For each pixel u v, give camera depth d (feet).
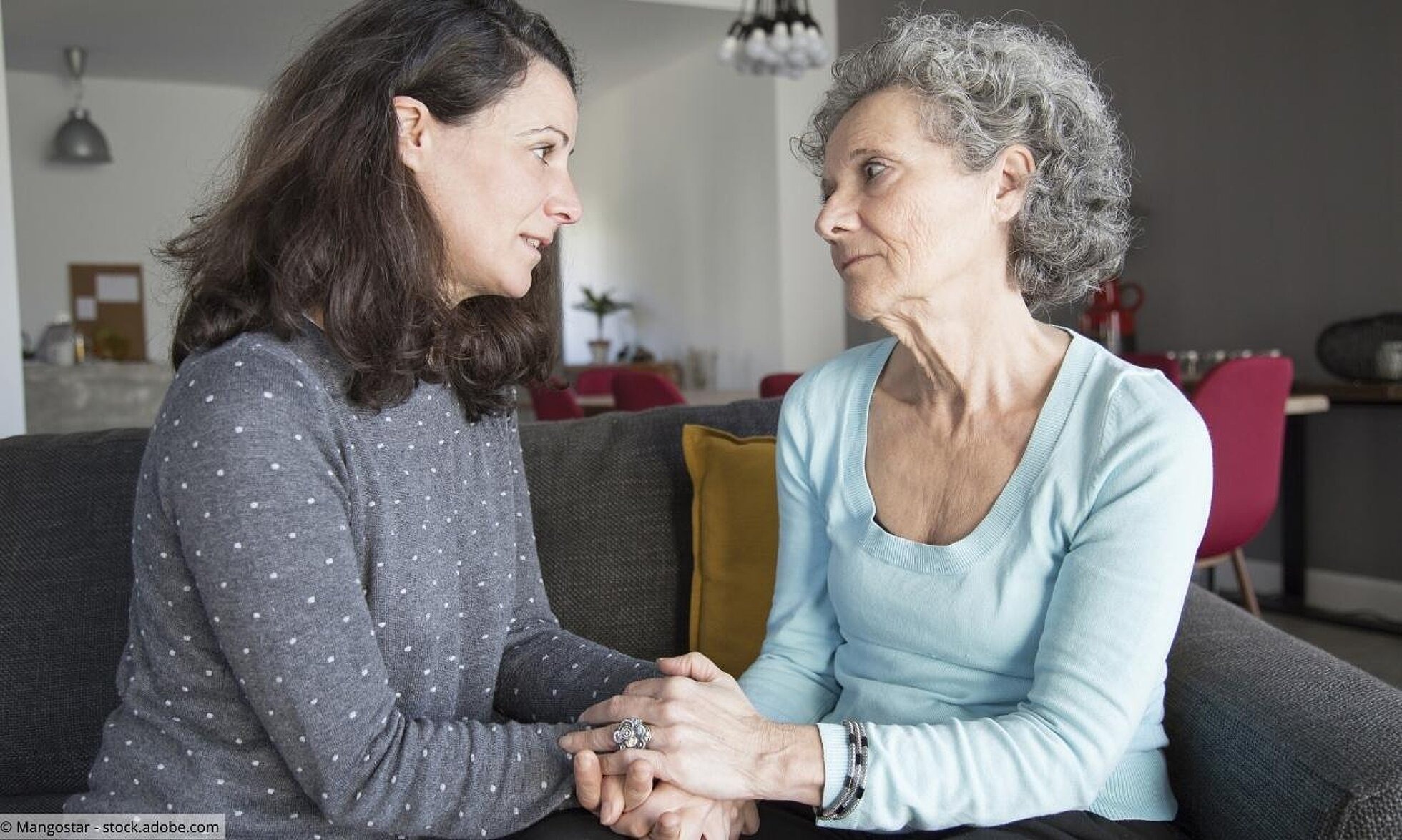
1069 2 17.16
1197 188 15.37
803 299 23.07
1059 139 3.83
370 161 3.48
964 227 3.81
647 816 3.49
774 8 19.40
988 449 3.92
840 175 3.92
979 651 3.83
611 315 30.07
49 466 5.14
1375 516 13.60
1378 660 11.83
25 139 28.17
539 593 4.68
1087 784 3.46
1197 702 3.89
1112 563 3.52
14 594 4.88
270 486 3.10
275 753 3.33
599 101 29.53
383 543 3.53
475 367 3.99
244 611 3.05
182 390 3.22
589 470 5.54
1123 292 16.42
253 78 28.84
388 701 3.37
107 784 3.36
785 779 3.50
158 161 29.37
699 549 5.30
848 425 4.30
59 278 28.66
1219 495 10.28
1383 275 13.16
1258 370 10.11
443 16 3.59
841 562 4.20
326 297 3.41
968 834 3.54
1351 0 13.28
